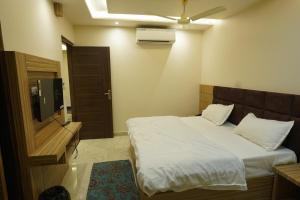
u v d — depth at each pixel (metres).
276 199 2.01
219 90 3.75
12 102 1.56
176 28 4.35
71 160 3.20
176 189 1.74
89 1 3.11
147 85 4.50
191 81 4.67
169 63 4.51
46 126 2.07
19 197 1.69
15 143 1.60
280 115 2.37
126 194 2.30
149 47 4.37
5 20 1.53
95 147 3.78
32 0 2.02
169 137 2.49
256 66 2.90
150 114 4.61
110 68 4.23
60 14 2.79
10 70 1.52
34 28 2.06
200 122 3.35
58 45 2.93
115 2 2.83
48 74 2.26
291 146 2.18
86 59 4.08
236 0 2.76
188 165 1.81
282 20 2.43
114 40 4.21
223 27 3.71
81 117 4.22
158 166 1.77
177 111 4.72
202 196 1.88
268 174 2.03
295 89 2.29
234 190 1.93
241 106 3.08
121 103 4.45
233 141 2.44
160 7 3.05
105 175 2.72
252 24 2.95
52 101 2.10
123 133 4.55
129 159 3.24
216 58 4.00
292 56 2.31
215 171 1.82
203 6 3.01
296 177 1.74
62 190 1.87
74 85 4.12
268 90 2.69
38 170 1.88
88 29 4.09
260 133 2.30
